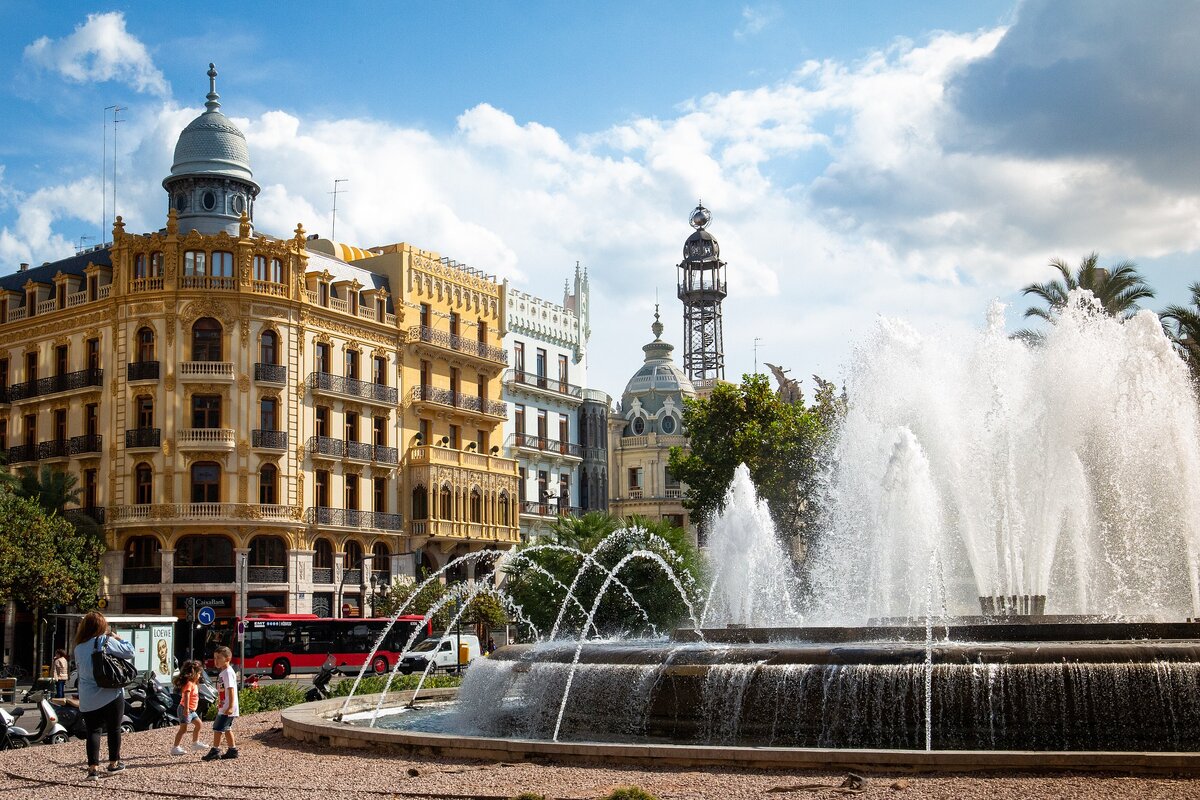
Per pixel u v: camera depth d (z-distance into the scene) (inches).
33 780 673.6
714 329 4874.5
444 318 3363.7
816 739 770.8
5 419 2999.5
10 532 2423.7
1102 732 730.8
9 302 3046.3
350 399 2974.9
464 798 561.3
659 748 635.5
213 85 3036.4
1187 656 737.0
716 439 2817.4
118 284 2775.6
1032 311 2092.8
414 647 2536.9
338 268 3097.9
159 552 2667.3
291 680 2329.0
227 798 586.9
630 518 2452.0
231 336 2755.9
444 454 3206.2
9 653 2701.8
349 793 585.3
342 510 2908.5
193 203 2920.8
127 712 1047.6
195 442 2689.5
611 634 2380.7
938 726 748.0
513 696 922.7
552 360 3858.3
